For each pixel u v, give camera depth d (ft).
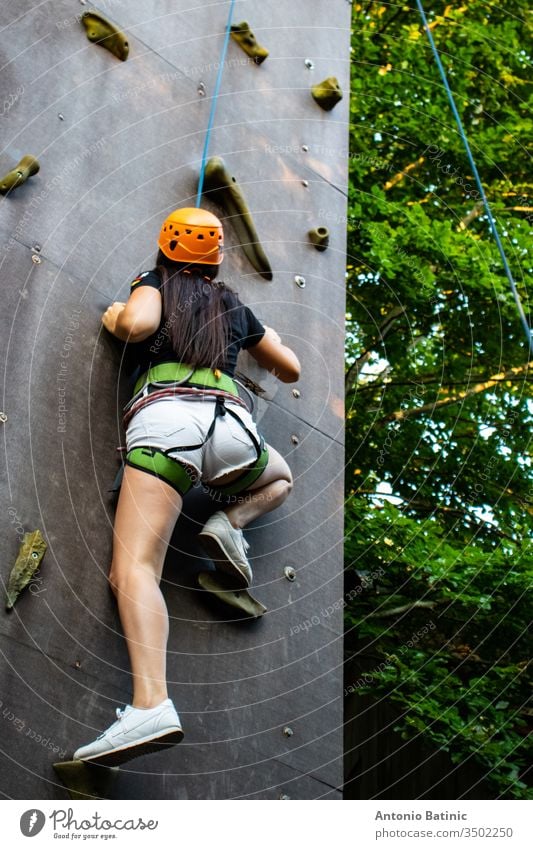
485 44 28.96
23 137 11.14
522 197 29.12
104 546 9.93
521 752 22.11
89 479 10.12
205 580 10.40
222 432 9.98
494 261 26.78
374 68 27.94
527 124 28.37
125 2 12.92
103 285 11.10
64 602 9.45
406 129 27.71
